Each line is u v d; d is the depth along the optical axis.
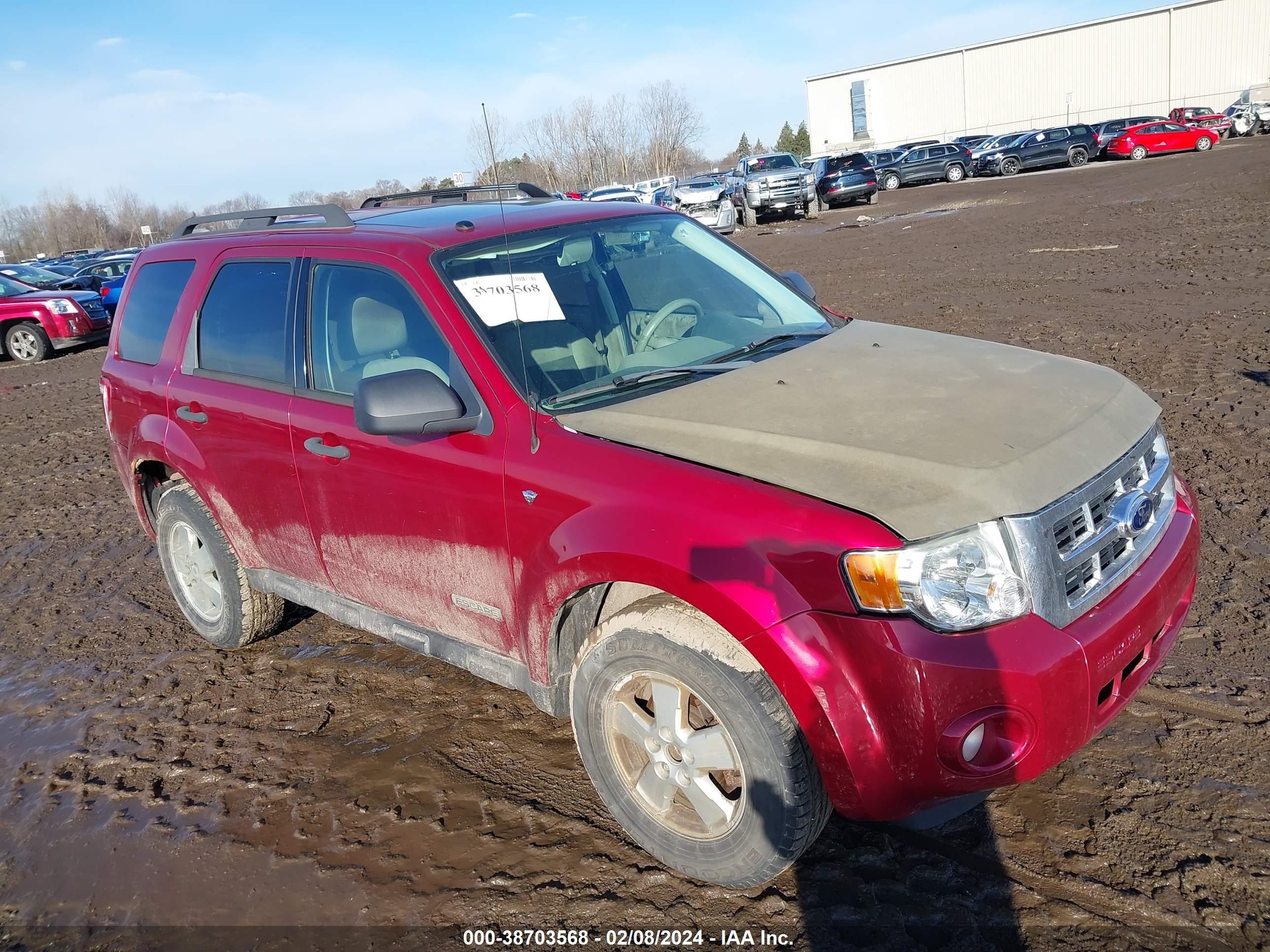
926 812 2.66
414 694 4.05
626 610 2.71
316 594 3.91
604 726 2.80
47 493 8.09
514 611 3.02
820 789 2.45
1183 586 2.76
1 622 5.34
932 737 2.23
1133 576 2.62
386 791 3.36
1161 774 2.99
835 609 2.27
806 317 3.79
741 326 3.59
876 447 2.49
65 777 3.69
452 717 3.82
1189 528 2.90
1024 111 60.53
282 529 3.89
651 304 3.53
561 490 2.74
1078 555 2.44
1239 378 7.11
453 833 3.09
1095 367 3.21
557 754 3.48
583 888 2.78
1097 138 39.84
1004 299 11.54
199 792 3.49
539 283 3.33
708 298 3.67
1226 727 3.18
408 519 3.27
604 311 3.40
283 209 4.10
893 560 2.23
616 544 2.57
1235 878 2.56
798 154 105.19
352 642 4.62
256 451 3.82
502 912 2.72
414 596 3.41
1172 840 2.71
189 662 4.60
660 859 2.80
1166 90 55.31
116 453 4.83
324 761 3.60
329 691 4.15
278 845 3.13
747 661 2.41
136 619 5.21
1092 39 56.91
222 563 4.34
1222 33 52.78
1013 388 2.88
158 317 4.48
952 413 2.68
